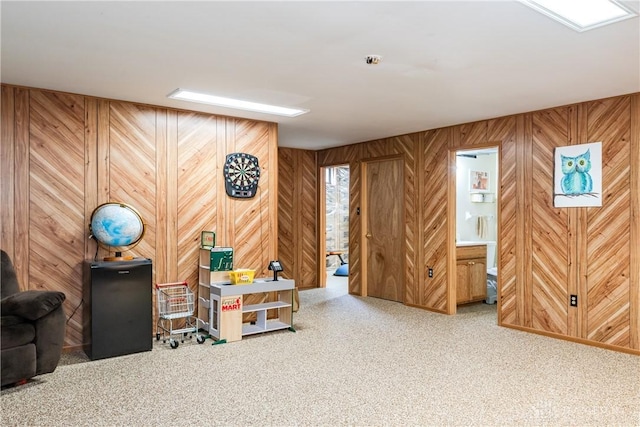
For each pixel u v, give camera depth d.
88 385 3.33
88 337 3.98
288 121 5.39
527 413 2.88
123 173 4.45
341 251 10.12
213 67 3.43
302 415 2.84
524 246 4.88
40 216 4.02
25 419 2.78
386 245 6.69
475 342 4.45
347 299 6.69
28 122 3.96
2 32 2.77
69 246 4.15
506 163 5.05
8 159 3.88
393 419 2.79
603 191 4.27
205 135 4.95
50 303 3.33
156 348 4.23
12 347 3.16
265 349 4.22
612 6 2.40
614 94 4.13
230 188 5.08
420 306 6.03
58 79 3.74
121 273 3.99
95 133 4.29
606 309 4.26
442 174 5.73
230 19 2.58
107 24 2.65
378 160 6.70
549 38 2.84
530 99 4.33
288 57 3.21
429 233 5.91
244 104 4.59
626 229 4.13
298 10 2.46
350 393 3.19
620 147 4.16
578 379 3.46
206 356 4.01
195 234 4.89
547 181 4.69
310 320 5.36
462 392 3.21
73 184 4.18
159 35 2.82
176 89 4.04
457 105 4.58
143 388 3.28
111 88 4.00
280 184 7.47
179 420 2.78
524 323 4.88
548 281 4.68
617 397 3.13
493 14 2.50
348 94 4.20
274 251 5.46
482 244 6.43
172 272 4.73
